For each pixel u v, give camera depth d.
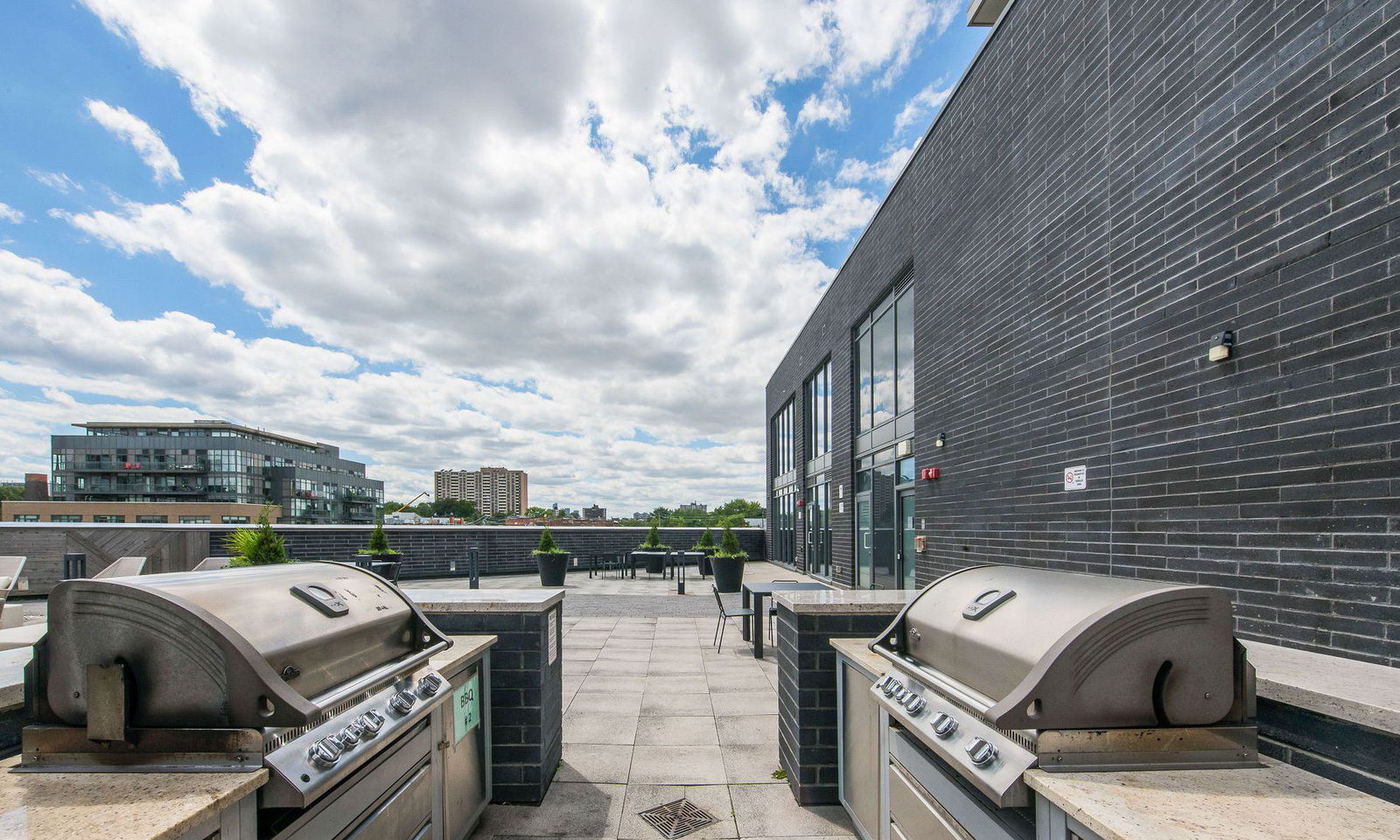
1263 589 2.98
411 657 2.24
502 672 3.36
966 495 6.39
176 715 1.42
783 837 2.98
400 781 2.10
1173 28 3.67
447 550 16.23
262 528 6.41
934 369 7.28
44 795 1.27
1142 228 3.91
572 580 15.33
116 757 1.42
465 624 3.38
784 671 3.75
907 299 8.91
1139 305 3.92
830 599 3.45
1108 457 4.21
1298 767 1.58
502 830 3.05
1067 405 4.69
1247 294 3.12
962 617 2.04
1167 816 1.23
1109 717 1.50
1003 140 5.71
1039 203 5.12
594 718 4.72
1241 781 1.43
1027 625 1.73
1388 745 1.39
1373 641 2.45
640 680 5.80
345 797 1.71
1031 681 1.49
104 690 1.41
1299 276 2.84
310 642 1.71
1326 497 2.68
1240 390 3.15
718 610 10.12
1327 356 2.69
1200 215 3.44
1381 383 2.47
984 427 6.00
